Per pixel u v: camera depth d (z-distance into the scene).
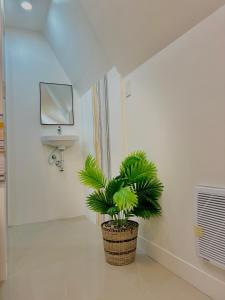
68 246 2.61
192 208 1.74
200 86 1.64
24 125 3.60
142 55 2.23
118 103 2.74
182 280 1.82
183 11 1.66
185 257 1.82
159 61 2.05
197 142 1.68
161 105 2.04
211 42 1.54
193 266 1.74
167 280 1.83
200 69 1.63
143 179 2.08
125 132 2.63
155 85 2.11
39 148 3.68
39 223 3.54
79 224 3.45
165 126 2.00
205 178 1.62
